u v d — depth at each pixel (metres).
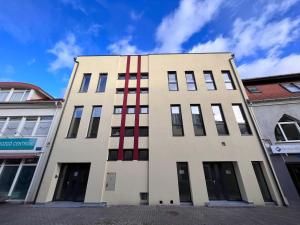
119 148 10.78
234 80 12.65
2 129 11.77
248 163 9.91
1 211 7.94
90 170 10.12
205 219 6.62
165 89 12.56
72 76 13.37
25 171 10.54
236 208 8.34
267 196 9.40
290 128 10.67
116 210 8.09
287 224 5.96
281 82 13.16
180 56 13.94
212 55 13.85
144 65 13.88
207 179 9.98
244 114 11.45
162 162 10.17
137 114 11.82
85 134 11.21
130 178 9.98
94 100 12.37
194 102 11.98
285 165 9.66
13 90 13.60
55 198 10.03
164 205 9.06
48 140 11.15
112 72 13.52
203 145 10.50
